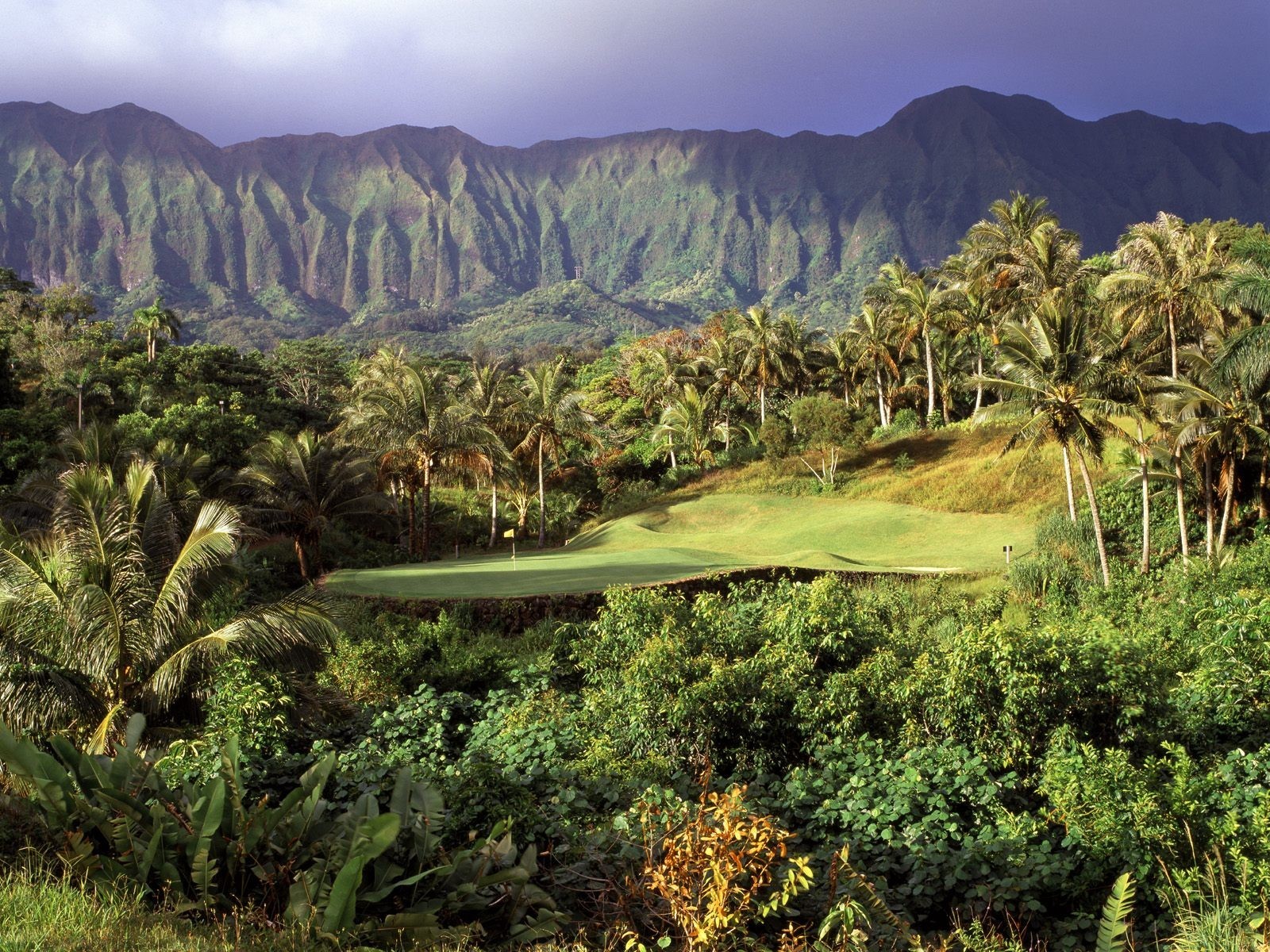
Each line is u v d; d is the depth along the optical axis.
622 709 12.00
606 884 5.91
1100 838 6.86
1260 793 7.30
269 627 14.59
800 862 5.23
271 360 120.69
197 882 5.27
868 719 10.86
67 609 14.27
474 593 28.00
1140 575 30.69
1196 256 41.53
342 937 4.85
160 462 38.16
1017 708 9.74
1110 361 40.31
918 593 29.94
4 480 37.97
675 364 82.31
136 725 7.11
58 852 5.44
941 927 6.62
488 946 5.36
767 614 15.39
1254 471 35.41
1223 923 5.55
